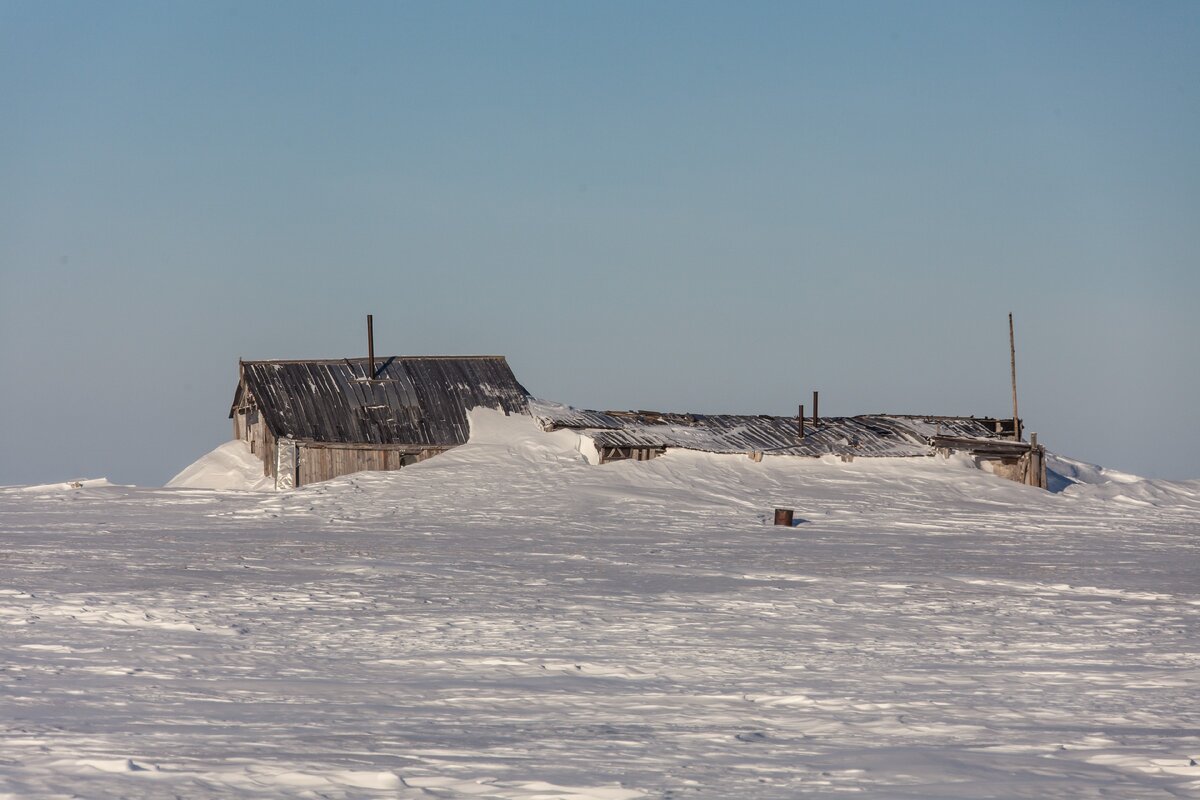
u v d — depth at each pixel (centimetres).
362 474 11719
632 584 6094
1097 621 4934
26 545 7650
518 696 3061
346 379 13125
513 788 1991
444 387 13500
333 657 3712
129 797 1866
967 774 2161
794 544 8638
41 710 2684
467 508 10406
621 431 13112
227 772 2042
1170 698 3142
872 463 13125
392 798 1914
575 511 10381
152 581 5753
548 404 13912
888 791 2023
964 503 11800
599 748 2381
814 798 1970
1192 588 6322
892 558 7775
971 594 5853
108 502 10712
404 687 3169
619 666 3631
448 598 5331
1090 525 10606
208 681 3189
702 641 4222
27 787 1911
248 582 5803
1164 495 12700
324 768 2092
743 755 2327
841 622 4809
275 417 12231
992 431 14500
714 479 12200
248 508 10331
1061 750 2402
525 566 6875
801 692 3178
